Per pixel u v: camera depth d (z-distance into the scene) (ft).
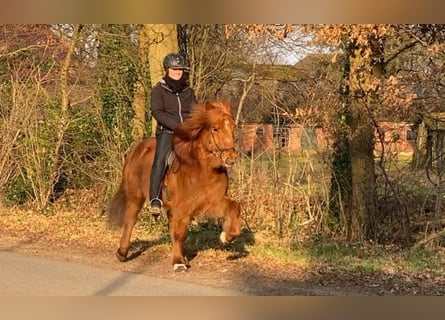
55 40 53.21
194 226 40.01
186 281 25.86
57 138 49.70
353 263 30.37
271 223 39.91
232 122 25.52
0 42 53.26
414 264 30.86
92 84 49.78
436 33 35.24
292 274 27.40
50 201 51.34
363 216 39.11
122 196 31.19
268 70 49.78
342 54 39.45
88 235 38.88
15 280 25.96
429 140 36.83
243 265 29.07
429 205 38.34
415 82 35.55
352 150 39.24
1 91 51.80
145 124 45.83
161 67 41.96
